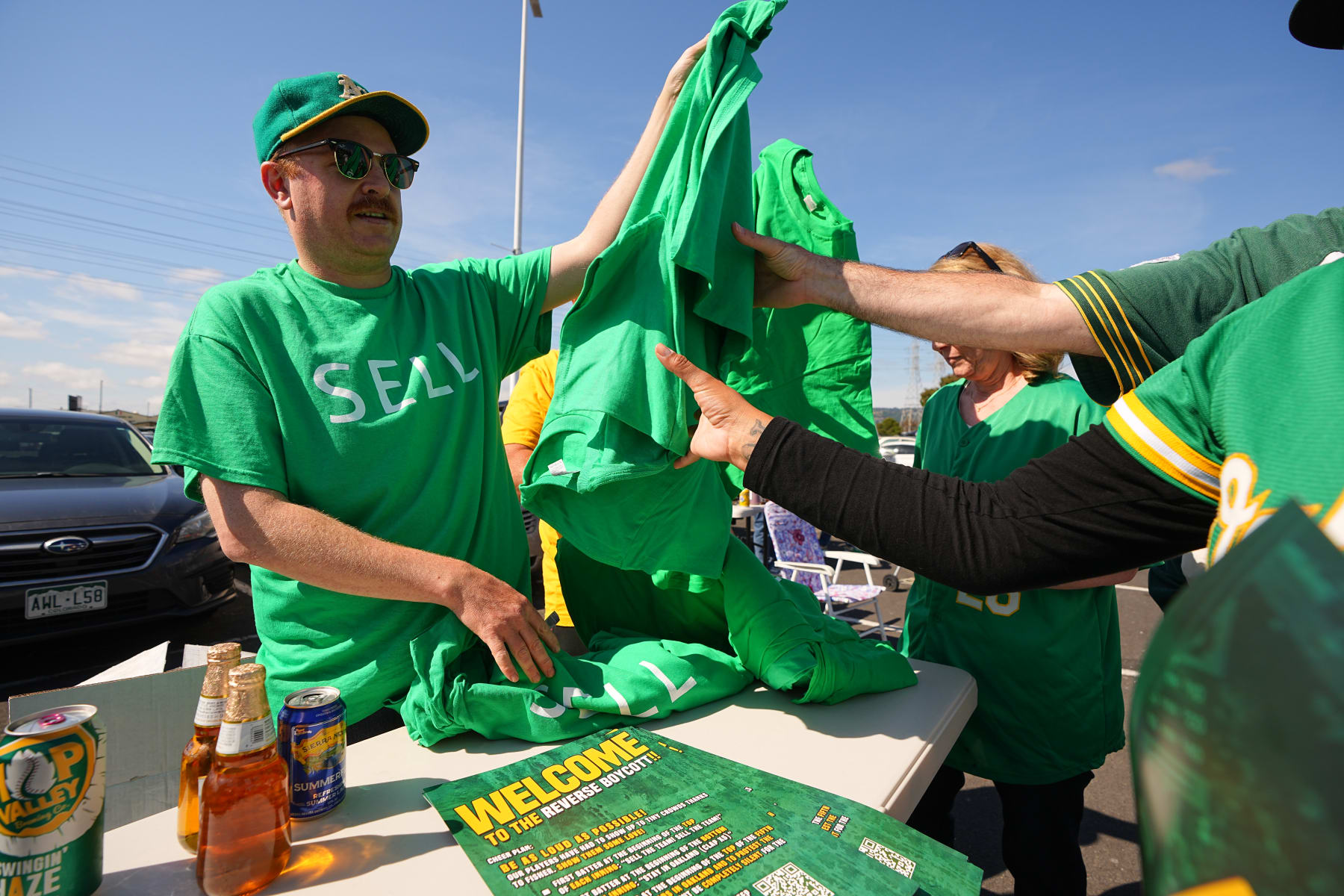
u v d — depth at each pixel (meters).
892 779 0.97
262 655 1.19
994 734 1.56
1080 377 1.17
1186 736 0.22
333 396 1.16
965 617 1.63
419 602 1.13
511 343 1.51
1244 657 0.22
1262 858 0.18
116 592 3.82
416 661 1.09
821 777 0.97
